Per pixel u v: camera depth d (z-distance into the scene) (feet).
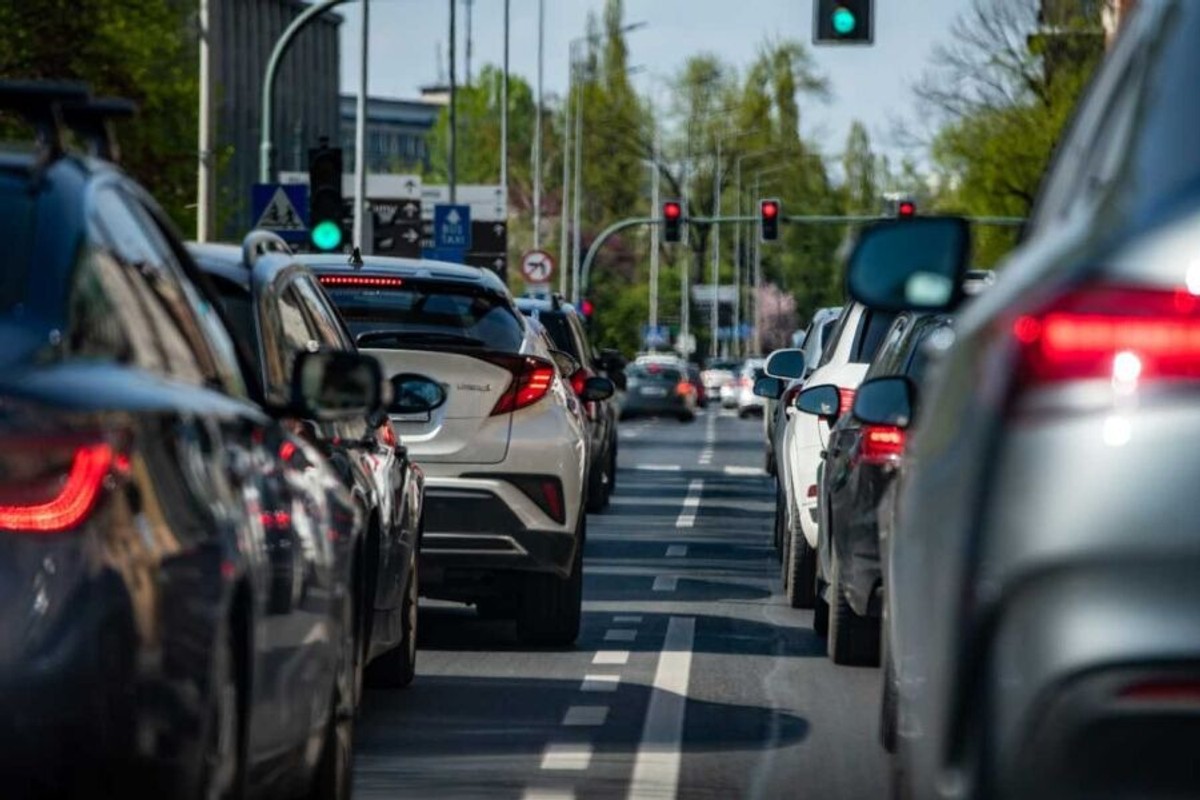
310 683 52.95
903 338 101.35
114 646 37.40
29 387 38.11
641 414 554.87
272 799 53.26
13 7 313.73
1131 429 30.25
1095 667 29.99
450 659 104.58
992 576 30.78
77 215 42.98
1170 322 30.32
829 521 104.99
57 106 45.44
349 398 56.44
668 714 89.10
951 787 31.58
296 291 72.90
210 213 255.50
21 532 37.19
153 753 38.14
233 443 45.98
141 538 38.47
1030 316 31.12
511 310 111.65
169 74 351.87
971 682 31.17
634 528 198.39
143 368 42.93
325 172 240.12
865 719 88.48
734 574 155.22
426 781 73.82
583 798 71.31
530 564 105.29
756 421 568.41
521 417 104.78
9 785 36.94
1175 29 33.19
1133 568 30.07
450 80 476.13
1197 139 31.48
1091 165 34.68
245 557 43.78
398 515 83.20
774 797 71.77
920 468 36.70
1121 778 30.09
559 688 95.91
